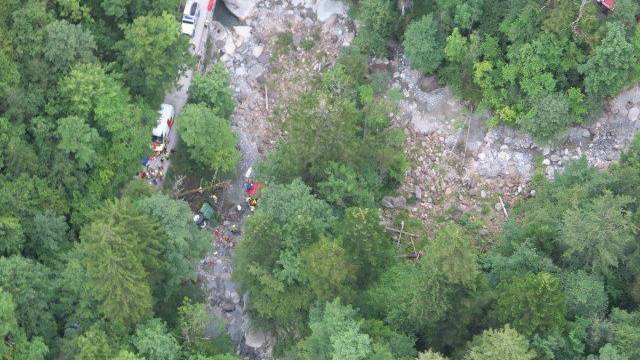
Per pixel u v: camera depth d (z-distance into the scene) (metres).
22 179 96.12
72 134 97.88
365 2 111.25
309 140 99.56
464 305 89.75
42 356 88.81
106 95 100.25
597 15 106.25
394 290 94.94
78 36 100.75
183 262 95.75
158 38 102.19
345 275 90.81
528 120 107.94
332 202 102.31
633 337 87.38
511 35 106.25
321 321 91.56
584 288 92.31
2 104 98.00
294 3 119.44
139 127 103.38
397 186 110.38
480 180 110.88
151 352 91.06
